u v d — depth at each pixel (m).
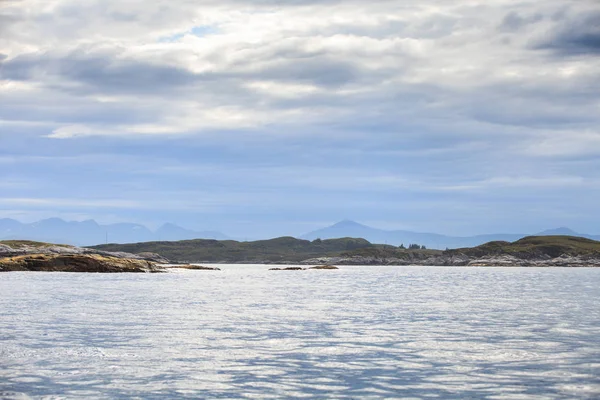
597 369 24.86
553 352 28.95
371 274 189.88
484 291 85.81
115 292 74.69
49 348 29.64
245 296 70.81
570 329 37.97
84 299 62.00
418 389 21.45
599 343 31.84
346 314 48.16
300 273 198.25
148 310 50.34
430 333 36.06
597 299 67.31
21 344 30.91
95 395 20.42
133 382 22.36
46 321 41.47
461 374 23.94
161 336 34.22
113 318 43.81
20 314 46.12
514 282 123.12
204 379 22.97
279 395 20.59
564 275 179.62
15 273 134.12
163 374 23.80
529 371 24.48
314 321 42.66
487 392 20.98
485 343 31.91
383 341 32.66
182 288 88.00
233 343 31.73
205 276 149.88
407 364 26.02
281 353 28.67
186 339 33.09
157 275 144.38
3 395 20.33
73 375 23.48
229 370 24.66
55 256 146.75
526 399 20.09
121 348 29.83
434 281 128.88
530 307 55.69
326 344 31.50
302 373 24.14
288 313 48.78
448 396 20.48
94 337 33.59
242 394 20.70
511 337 34.22
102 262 148.38
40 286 86.00
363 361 26.69
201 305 56.38
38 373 23.80
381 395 20.62
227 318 44.47
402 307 55.53
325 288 93.75
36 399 19.86
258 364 25.94
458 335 35.16
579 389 21.36
